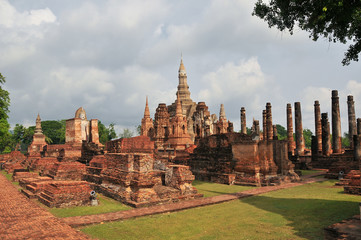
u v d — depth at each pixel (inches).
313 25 439.2
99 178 646.5
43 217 376.5
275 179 743.7
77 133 1237.1
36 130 1863.9
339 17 394.0
